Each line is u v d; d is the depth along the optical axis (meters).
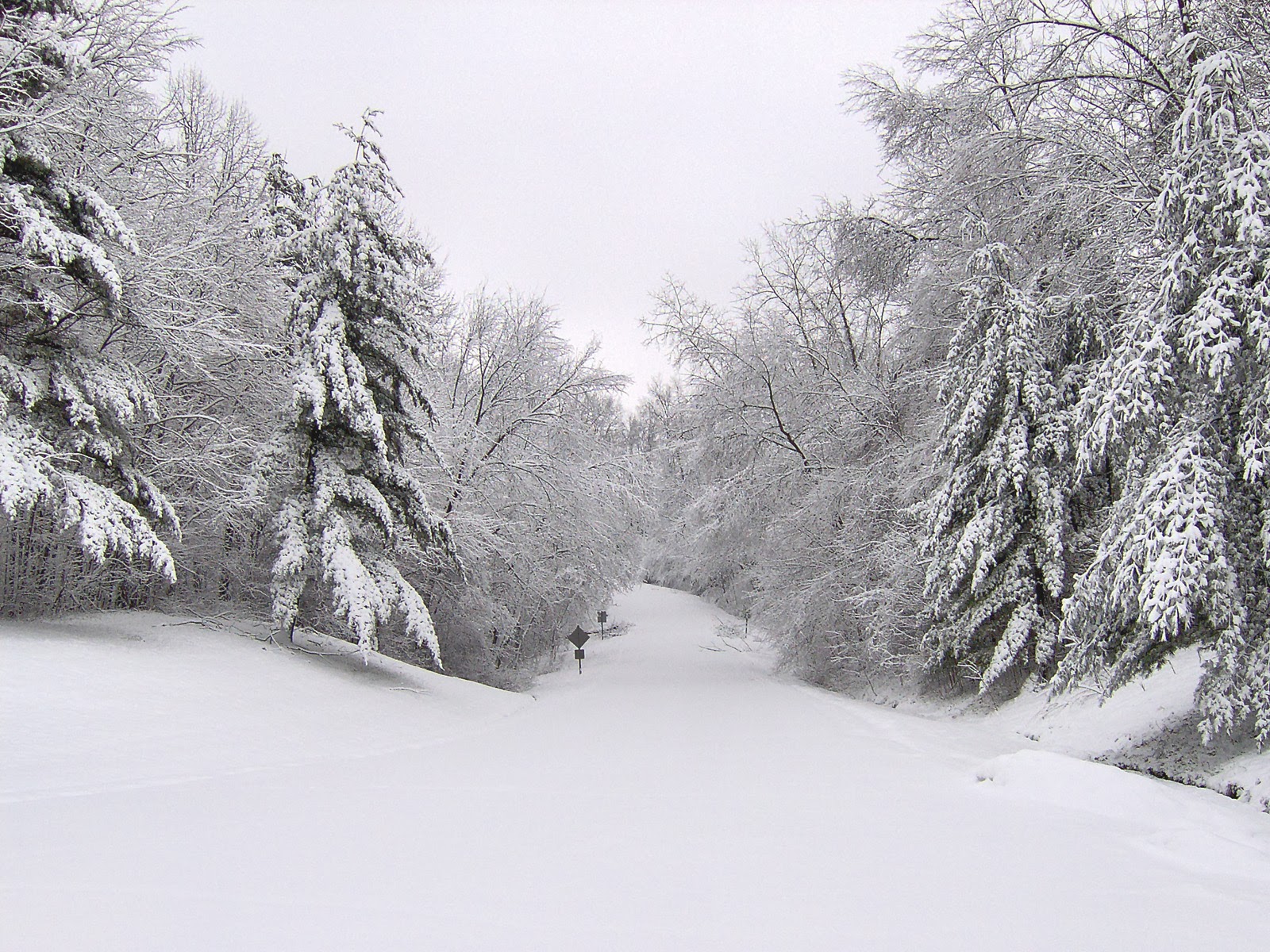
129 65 15.35
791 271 27.25
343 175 16.38
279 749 10.05
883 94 22.41
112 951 3.33
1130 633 10.79
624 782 8.58
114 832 5.53
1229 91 9.83
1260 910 4.38
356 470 16.67
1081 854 5.58
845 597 22.41
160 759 8.50
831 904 4.42
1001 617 16.61
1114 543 10.45
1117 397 10.12
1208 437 9.75
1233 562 9.48
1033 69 18.88
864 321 28.36
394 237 17.00
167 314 14.64
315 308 16.25
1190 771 9.88
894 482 21.80
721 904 4.38
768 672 27.91
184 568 17.19
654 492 32.16
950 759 10.47
